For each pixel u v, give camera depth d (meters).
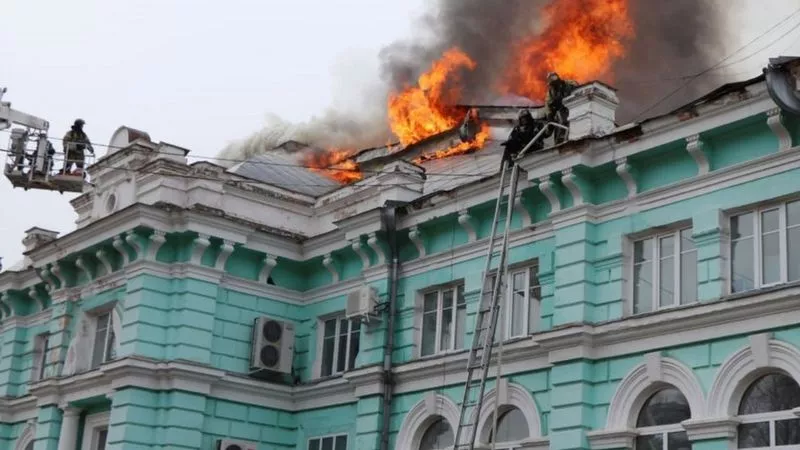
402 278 22.66
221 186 24.09
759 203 16.80
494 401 18.83
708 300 16.83
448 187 24.38
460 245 21.48
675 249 17.89
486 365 18.55
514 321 20.22
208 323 23.23
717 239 17.11
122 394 22.50
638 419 17.58
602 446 17.59
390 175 23.66
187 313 22.97
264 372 23.84
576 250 18.73
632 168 18.31
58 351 25.09
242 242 23.84
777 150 16.62
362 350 22.73
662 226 17.94
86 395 23.70
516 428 19.61
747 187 16.91
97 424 23.84
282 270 24.86
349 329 23.69
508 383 19.64
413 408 21.44
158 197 23.56
